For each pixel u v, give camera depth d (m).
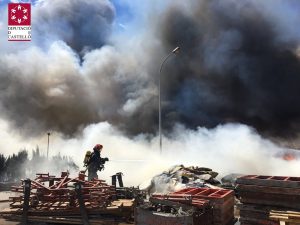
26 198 6.74
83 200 6.54
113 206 6.81
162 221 5.24
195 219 5.14
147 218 5.44
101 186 7.46
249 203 5.65
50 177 8.33
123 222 6.76
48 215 6.79
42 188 7.11
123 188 8.11
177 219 5.12
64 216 6.75
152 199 5.73
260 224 5.48
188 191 7.20
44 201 7.04
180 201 5.68
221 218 6.27
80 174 8.65
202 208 5.61
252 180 5.63
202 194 6.86
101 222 6.48
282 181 5.37
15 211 6.83
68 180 8.25
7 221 6.85
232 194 7.39
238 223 7.10
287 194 5.29
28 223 6.76
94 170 10.23
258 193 5.56
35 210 6.79
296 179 5.88
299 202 5.20
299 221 4.84
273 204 5.40
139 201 6.21
